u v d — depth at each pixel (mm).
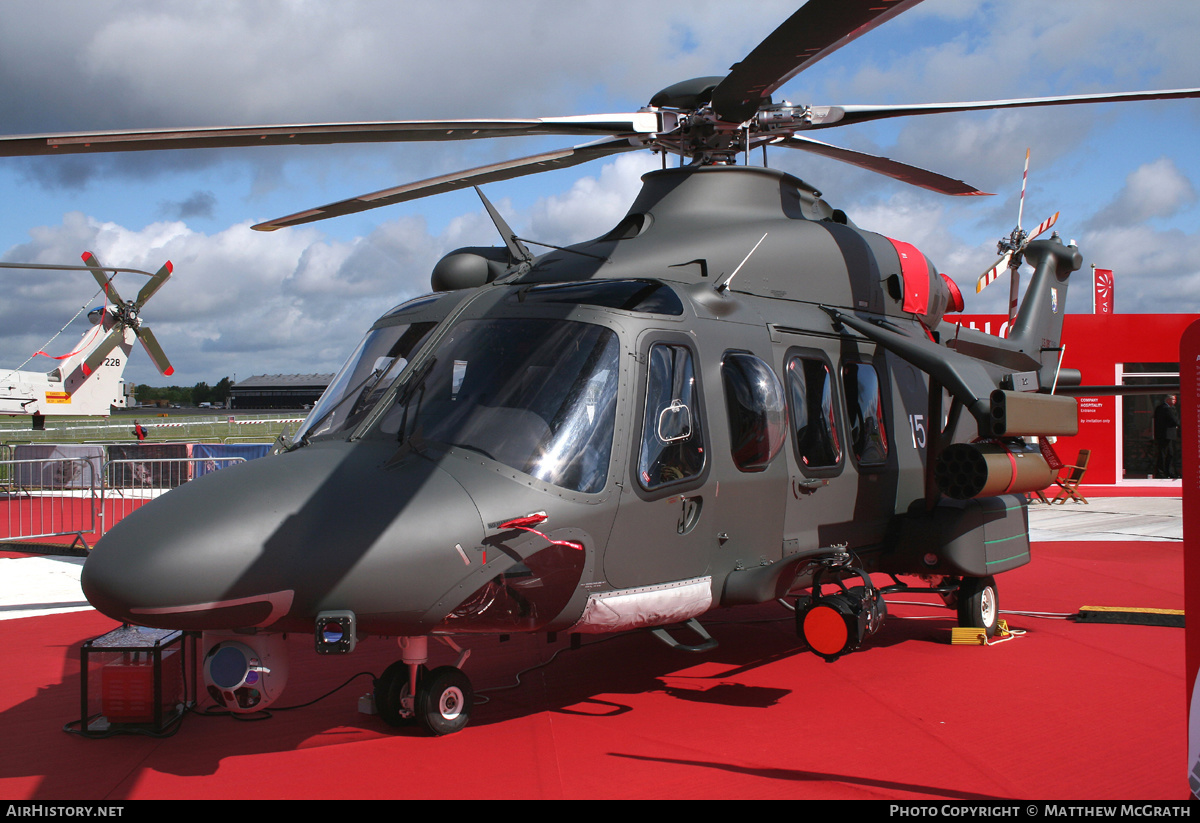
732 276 5094
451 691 4137
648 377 4375
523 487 3893
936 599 7824
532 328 4387
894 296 6352
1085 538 11039
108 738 4109
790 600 7508
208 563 3365
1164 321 17906
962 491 5371
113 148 3504
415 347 4664
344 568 3494
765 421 4828
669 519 4387
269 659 3930
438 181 5105
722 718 4391
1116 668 5355
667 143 5797
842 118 5637
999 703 4652
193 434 31047
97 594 3424
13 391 35438
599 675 5254
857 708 4566
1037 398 5457
